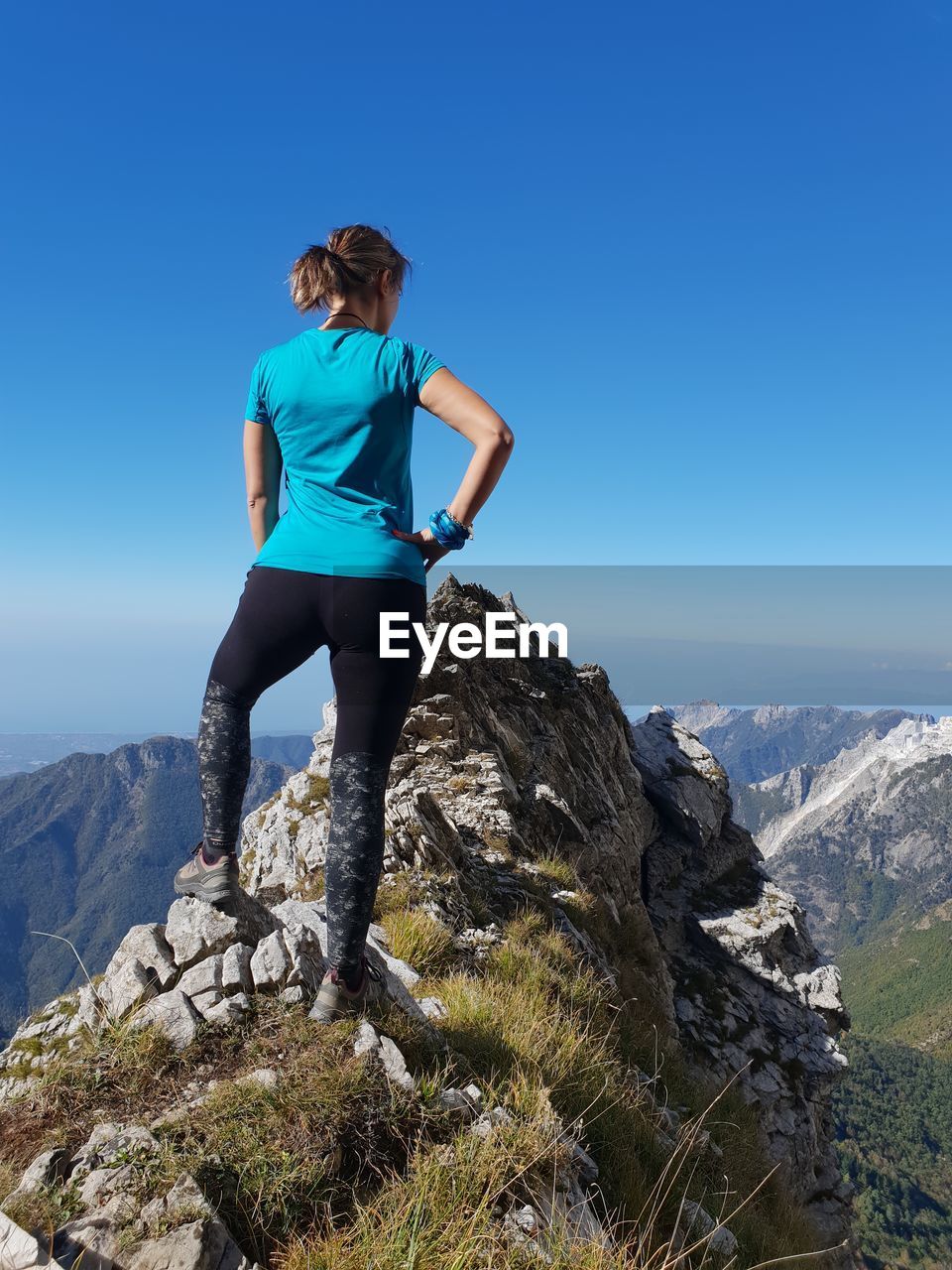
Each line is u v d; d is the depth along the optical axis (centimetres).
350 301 344
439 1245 273
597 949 1044
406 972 560
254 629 334
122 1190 268
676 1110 769
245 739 362
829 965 2306
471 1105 356
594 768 2020
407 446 336
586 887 1423
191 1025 352
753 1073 1869
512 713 1814
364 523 321
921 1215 18388
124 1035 349
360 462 324
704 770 2736
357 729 330
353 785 333
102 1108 319
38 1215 258
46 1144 300
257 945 408
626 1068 650
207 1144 289
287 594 324
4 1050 393
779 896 2481
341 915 343
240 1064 341
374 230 344
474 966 664
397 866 811
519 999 543
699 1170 618
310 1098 312
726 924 2305
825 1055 2008
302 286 344
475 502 311
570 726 2069
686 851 2534
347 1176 302
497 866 1066
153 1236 252
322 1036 347
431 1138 328
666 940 2284
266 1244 268
